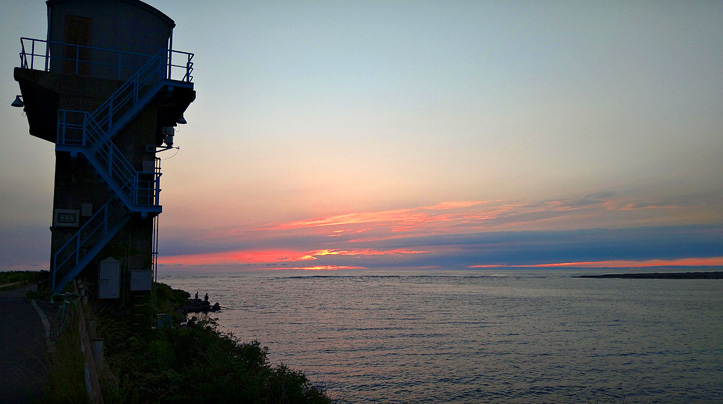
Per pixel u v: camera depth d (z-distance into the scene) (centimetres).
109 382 942
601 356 5184
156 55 2478
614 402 3400
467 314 10094
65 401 754
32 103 2423
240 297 15338
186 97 2488
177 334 1600
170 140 2597
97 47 2394
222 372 1354
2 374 921
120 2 2459
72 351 927
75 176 2245
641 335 6862
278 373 1569
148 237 2319
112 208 2295
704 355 5275
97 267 2212
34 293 2039
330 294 17888
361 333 6875
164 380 1273
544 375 4212
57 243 2194
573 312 10625
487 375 4191
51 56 2295
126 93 2344
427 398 3416
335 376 4050
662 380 4075
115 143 2317
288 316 9188
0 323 1400
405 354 5184
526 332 7162
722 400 3472
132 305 2205
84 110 2266
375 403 3253
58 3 2339
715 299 15250
